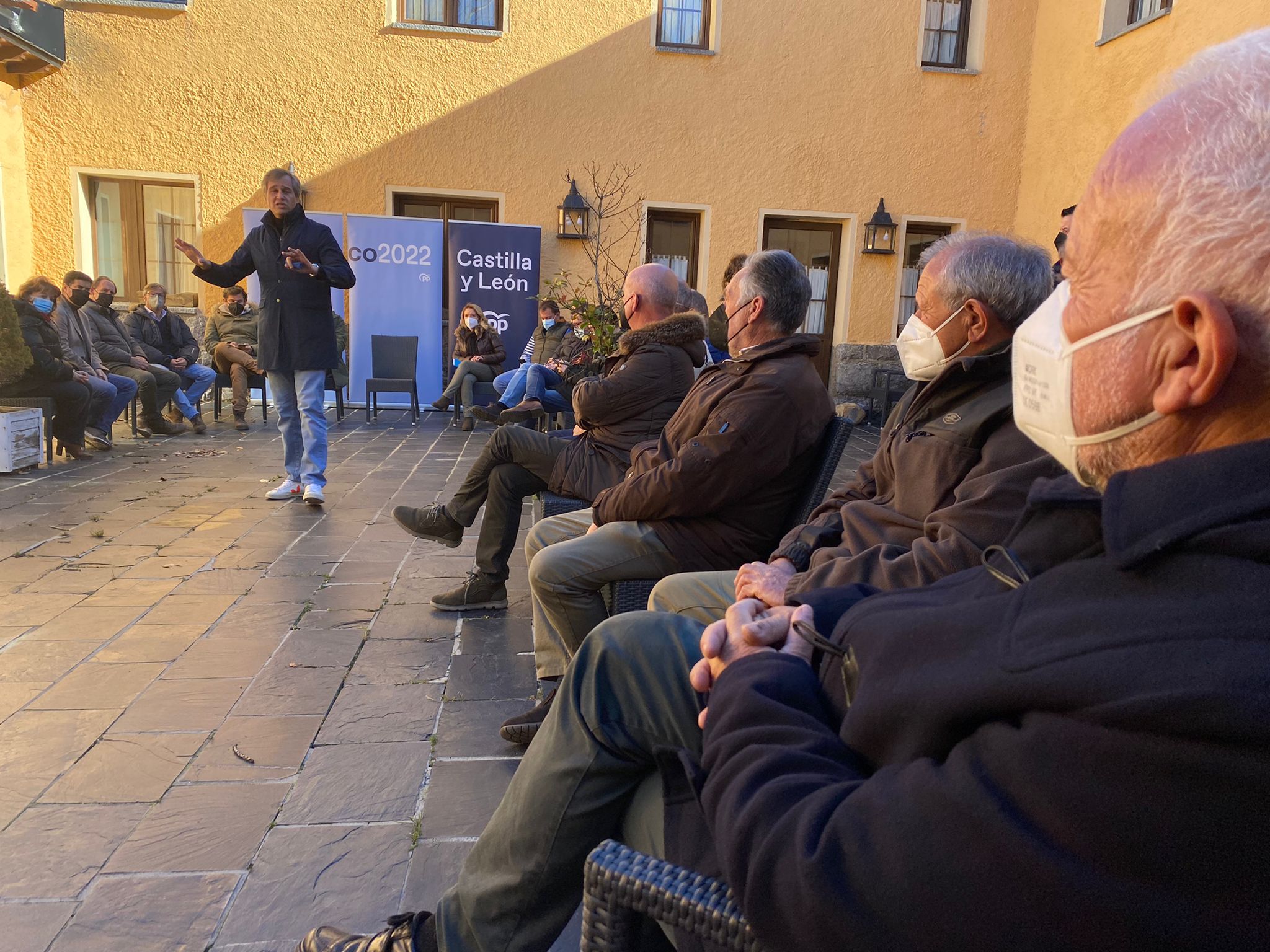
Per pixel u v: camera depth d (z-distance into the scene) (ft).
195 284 34.73
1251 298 1.95
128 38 32.27
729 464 7.51
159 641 10.29
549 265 35.22
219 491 19.03
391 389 31.65
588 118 34.32
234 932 5.50
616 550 7.93
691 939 3.04
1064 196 32.96
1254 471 1.92
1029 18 34.99
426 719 8.43
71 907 5.69
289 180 16.92
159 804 6.89
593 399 10.30
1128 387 2.20
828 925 2.30
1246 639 1.79
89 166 32.81
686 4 34.65
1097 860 1.90
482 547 11.30
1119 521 2.10
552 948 5.33
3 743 7.82
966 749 2.24
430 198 35.14
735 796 2.75
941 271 5.81
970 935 2.07
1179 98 2.15
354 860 6.25
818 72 34.76
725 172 35.06
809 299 8.11
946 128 35.53
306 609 11.51
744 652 3.52
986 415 5.41
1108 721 1.90
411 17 33.73
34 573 12.89
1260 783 1.70
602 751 3.86
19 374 20.94
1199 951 1.78
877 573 5.35
